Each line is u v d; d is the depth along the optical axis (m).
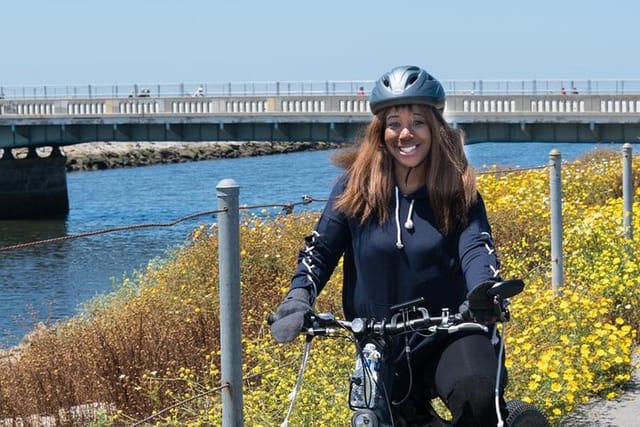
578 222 13.41
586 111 46.62
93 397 9.14
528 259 13.03
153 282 14.79
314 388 7.20
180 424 7.80
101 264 33.84
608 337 8.20
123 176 86.44
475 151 90.75
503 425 3.85
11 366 9.88
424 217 4.21
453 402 3.91
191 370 8.84
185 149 108.12
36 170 61.59
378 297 4.26
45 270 32.62
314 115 52.84
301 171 80.00
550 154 10.23
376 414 3.88
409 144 4.18
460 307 3.87
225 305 5.35
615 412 7.69
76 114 60.28
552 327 8.27
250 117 54.47
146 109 58.66
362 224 4.28
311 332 4.00
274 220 15.12
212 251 13.81
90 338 10.14
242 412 5.46
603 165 21.25
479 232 4.16
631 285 10.12
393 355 4.06
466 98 48.97
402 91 4.17
